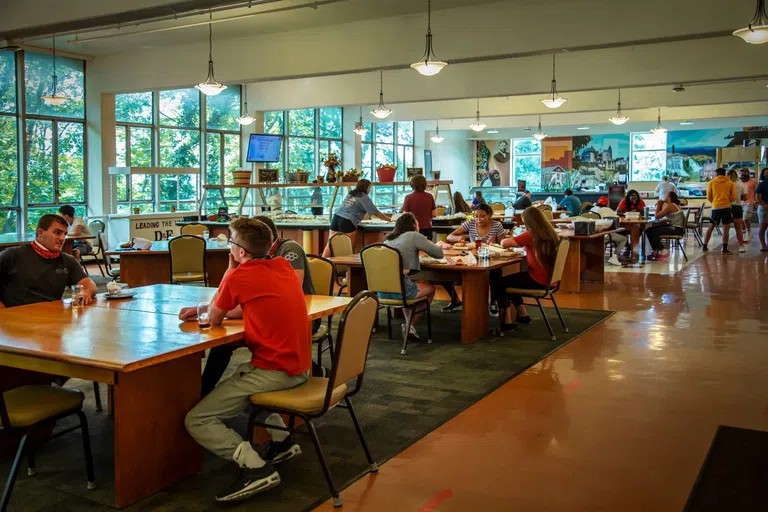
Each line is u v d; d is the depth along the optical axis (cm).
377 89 1339
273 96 1474
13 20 819
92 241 1132
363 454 350
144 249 736
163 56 1142
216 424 302
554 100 1101
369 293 310
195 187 1444
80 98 1220
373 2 869
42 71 1159
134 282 762
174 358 290
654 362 525
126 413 290
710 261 1162
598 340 600
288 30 1021
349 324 294
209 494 304
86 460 308
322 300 393
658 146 2362
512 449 356
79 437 372
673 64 1062
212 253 781
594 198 2214
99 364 262
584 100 1502
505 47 891
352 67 988
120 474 289
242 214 1105
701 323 666
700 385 465
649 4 813
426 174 2258
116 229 1198
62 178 1203
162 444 307
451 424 394
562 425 391
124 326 324
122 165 1301
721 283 917
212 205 1479
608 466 335
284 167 1669
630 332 630
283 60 1037
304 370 313
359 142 1844
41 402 298
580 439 370
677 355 545
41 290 414
